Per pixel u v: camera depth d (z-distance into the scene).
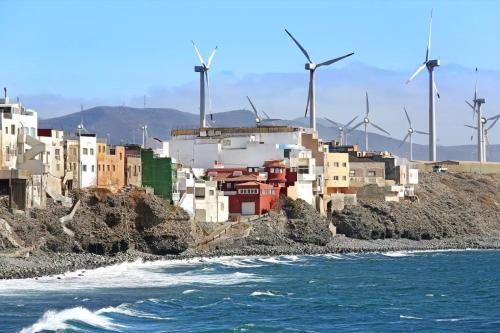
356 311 180.12
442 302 196.12
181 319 164.50
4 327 147.62
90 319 157.50
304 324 164.50
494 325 166.88
